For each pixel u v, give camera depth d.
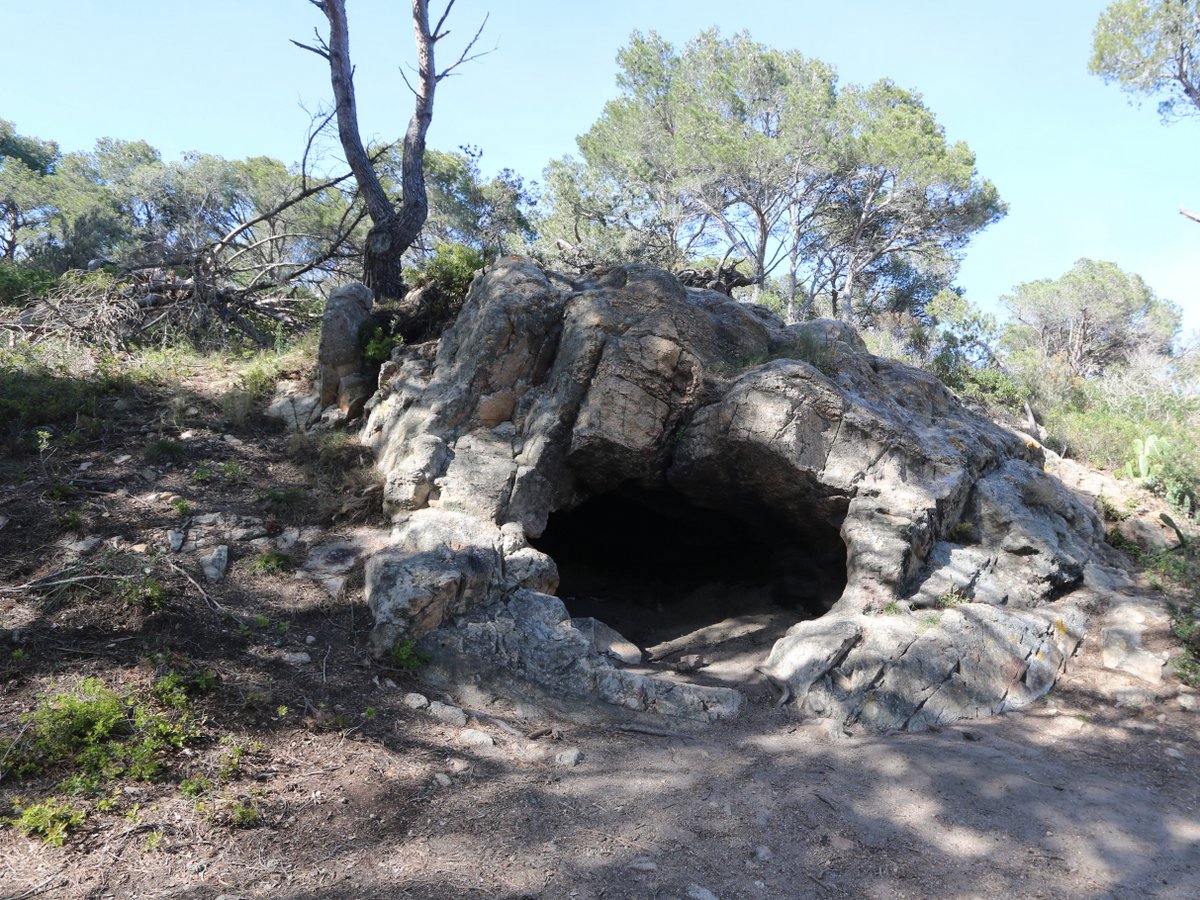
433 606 6.25
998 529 7.82
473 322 8.41
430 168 28.08
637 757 5.46
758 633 7.89
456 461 7.61
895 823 4.77
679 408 7.80
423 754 5.11
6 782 4.17
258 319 14.02
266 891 3.74
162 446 8.19
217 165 29.94
